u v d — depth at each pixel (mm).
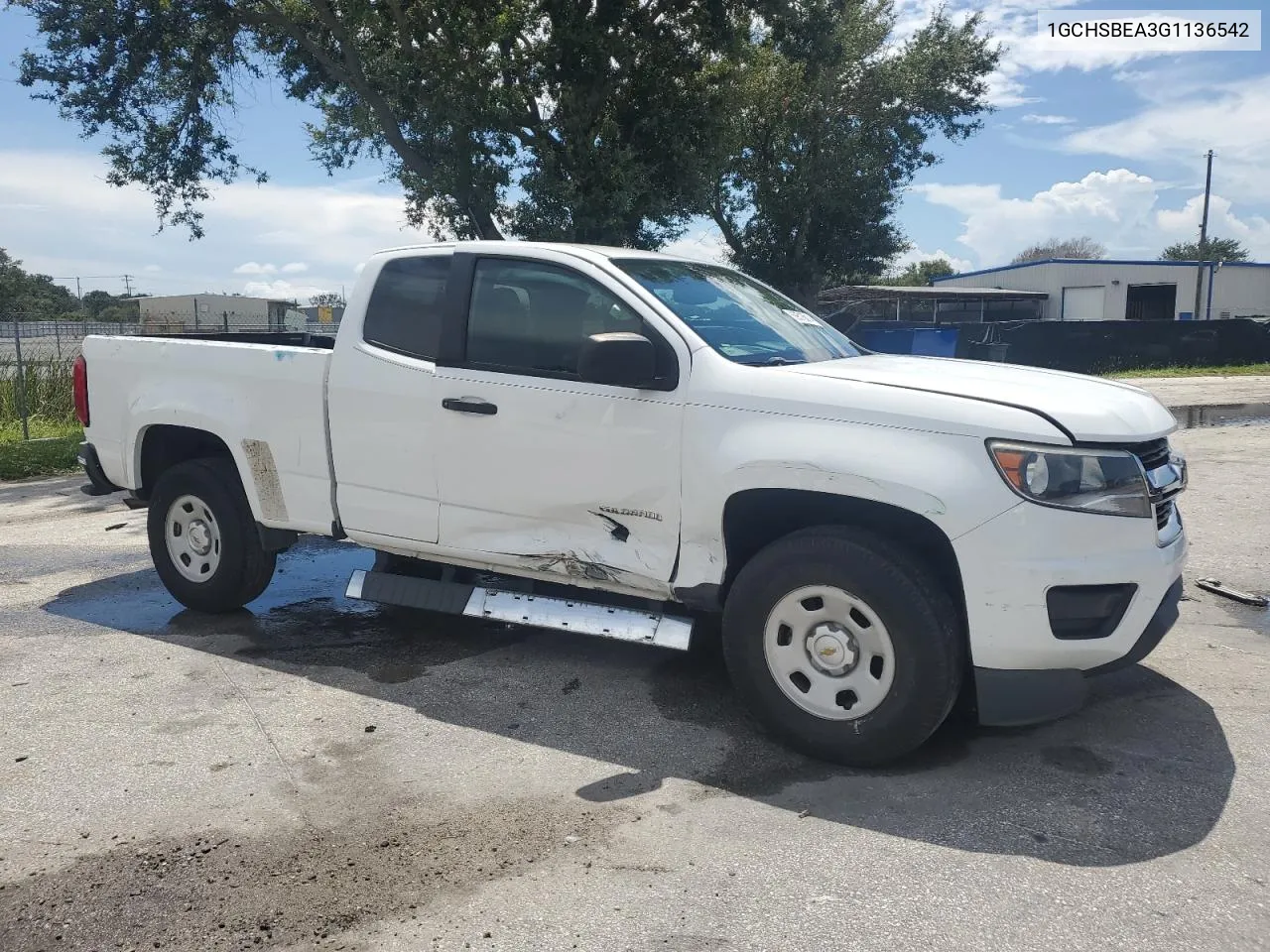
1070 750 3797
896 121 31734
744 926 2689
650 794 3469
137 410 5453
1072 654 3412
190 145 19109
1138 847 3078
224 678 4633
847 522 3783
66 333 23578
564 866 3008
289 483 4996
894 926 2680
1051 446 3357
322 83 20125
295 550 7320
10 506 9453
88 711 4238
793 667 3730
